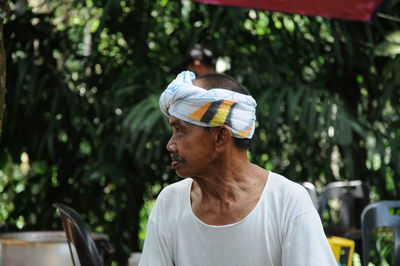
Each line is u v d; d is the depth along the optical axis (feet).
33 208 33.60
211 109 11.93
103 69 32.94
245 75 32.12
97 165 31.45
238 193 12.23
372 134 31.76
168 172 33.27
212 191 12.31
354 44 33.91
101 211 33.81
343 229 26.73
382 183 33.68
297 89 31.53
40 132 32.55
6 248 21.63
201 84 12.20
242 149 12.33
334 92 34.04
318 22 32.63
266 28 33.65
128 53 33.04
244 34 32.96
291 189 12.16
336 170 34.83
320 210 27.81
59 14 34.42
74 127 32.86
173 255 12.83
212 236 12.23
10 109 32.17
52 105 31.50
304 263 11.79
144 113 29.58
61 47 32.55
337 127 30.45
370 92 34.37
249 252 12.07
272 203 12.14
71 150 33.22
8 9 21.83
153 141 29.81
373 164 34.04
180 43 33.60
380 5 27.81
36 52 32.32
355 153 33.99
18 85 31.19
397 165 32.04
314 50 32.78
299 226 11.93
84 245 15.51
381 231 24.29
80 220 15.81
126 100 32.09
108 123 32.68
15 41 32.14
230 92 12.05
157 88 31.76
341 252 18.85
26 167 37.22
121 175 31.37
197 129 12.07
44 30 32.22
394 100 33.53
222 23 31.37
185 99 11.96
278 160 33.55
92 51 30.78
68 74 32.53
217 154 12.12
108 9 30.35
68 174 33.40
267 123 31.86
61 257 21.40
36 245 21.39
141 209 34.06
